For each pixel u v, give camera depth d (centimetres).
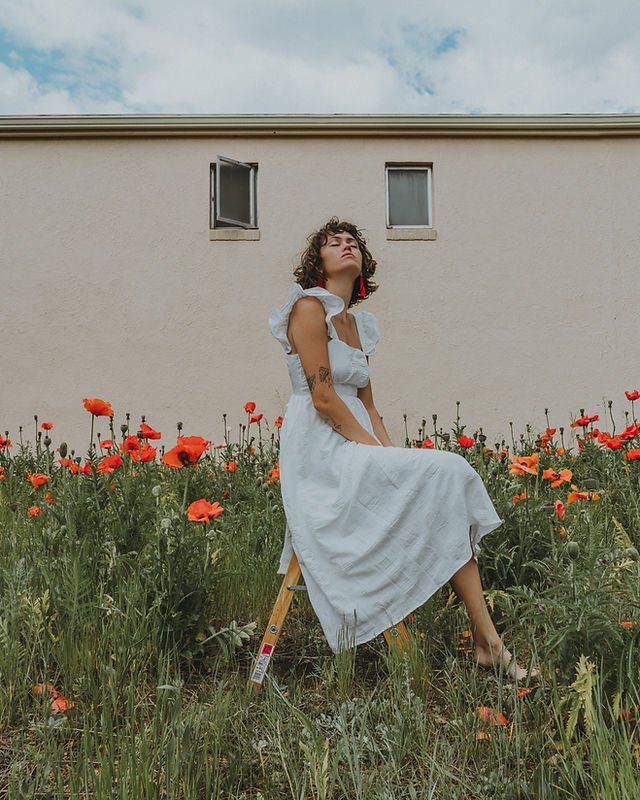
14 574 214
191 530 244
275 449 544
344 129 830
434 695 193
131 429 802
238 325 815
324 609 202
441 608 235
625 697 155
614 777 131
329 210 832
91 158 825
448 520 198
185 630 211
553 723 166
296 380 233
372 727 174
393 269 826
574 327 830
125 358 808
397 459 206
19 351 805
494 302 828
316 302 226
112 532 253
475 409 817
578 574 164
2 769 157
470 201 838
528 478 263
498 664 193
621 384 827
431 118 828
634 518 314
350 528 203
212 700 189
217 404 807
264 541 296
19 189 820
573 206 841
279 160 834
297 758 159
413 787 145
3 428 796
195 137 828
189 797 140
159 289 816
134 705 170
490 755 155
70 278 813
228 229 825
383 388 813
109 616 215
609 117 834
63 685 191
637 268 836
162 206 823
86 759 144
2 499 395
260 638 239
